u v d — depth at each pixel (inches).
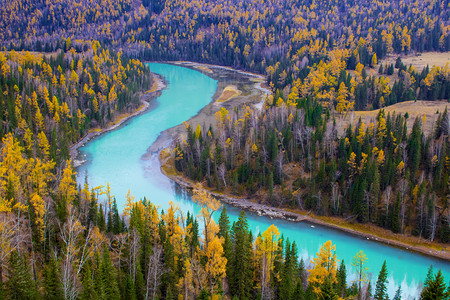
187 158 5009.8
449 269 3184.1
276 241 2598.4
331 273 2386.8
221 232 2834.6
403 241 3506.4
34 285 1915.6
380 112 4773.6
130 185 4611.2
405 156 4030.5
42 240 2456.9
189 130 5137.8
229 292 2460.6
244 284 2422.5
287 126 4722.0
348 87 6653.5
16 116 5088.6
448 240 3425.2
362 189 3727.9
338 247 3447.3
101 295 1963.6
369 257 3307.1
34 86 6314.0
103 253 2301.9
